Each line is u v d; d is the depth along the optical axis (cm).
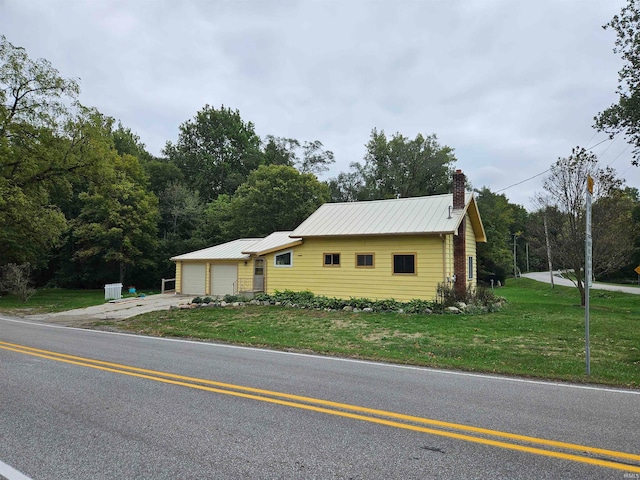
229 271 2573
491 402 529
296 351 897
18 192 2014
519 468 345
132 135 5228
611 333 1101
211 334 1132
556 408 506
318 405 511
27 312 1878
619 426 445
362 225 1831
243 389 582
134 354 853
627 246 1981
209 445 389
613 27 1574
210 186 5191
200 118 5447
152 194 3744
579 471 340
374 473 335
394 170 4725
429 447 387
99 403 517
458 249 1777
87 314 1741
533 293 3309
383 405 513
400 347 923
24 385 600
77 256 3522
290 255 1969
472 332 1112
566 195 1866
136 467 345
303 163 5222
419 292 1673
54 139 2117
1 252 2822
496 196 5519
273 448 383
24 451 376
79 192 3706
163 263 3844
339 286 1842
